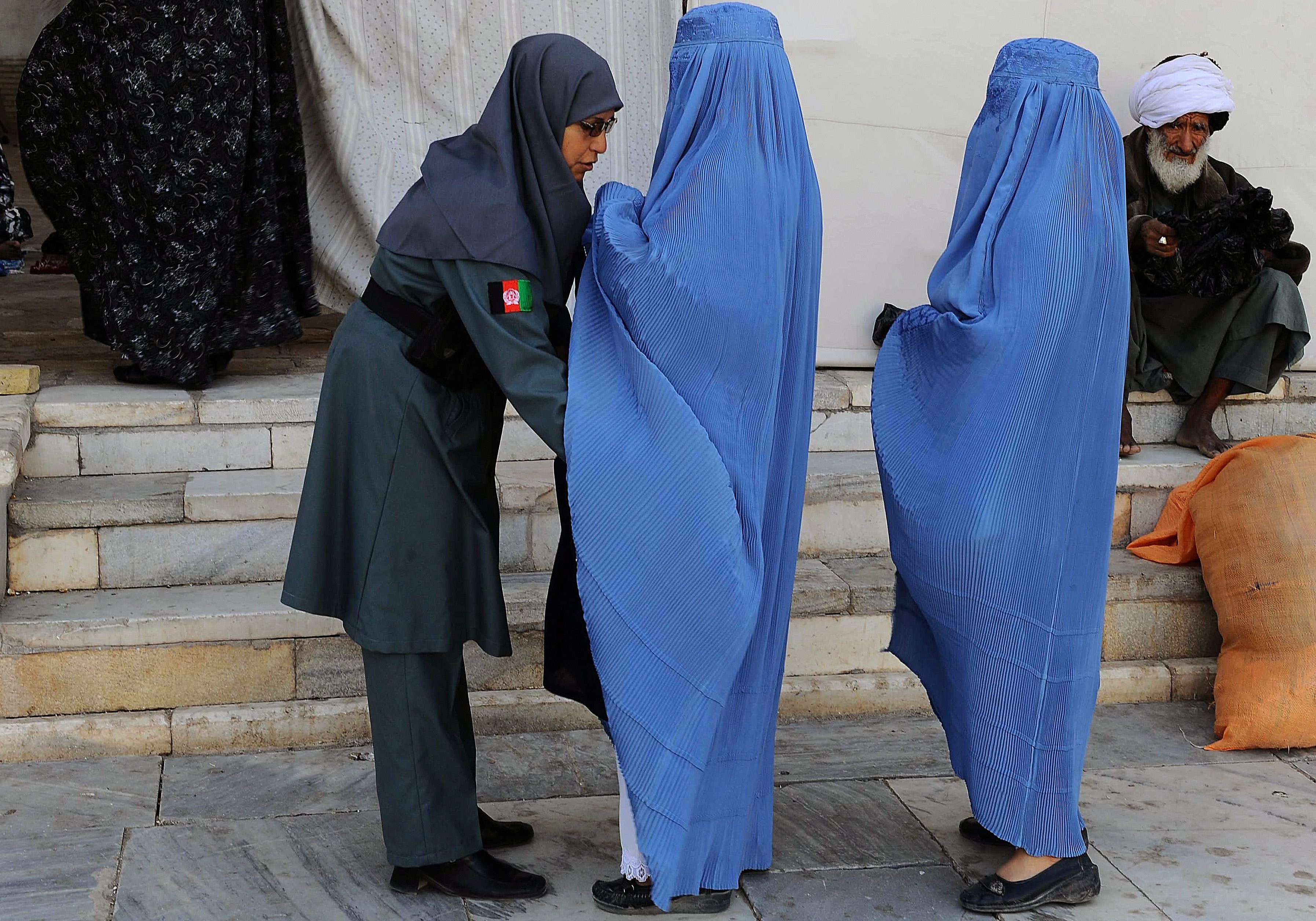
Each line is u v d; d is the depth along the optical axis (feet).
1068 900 7.86
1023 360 7.34
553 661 8.23
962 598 7.61
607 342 7.14
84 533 10.18
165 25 10.73
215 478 10.98
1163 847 8.65
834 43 12.68
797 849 8.59
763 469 7.23
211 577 10.47
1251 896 8.04
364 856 8.28
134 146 10.88
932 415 7.72
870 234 13.24
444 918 7.64
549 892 7.98
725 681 7.14
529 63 7.20
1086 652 7.75
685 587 6.98
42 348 13.48
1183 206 12.95
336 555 7.62
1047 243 7.30
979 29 12.98
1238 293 12.38
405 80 12.33
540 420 7.10
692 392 7.07
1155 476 12.09
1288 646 10.16
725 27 7.07
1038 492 7.48
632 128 12.85
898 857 8.51
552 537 10.94
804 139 7.39
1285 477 10.55
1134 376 12.78
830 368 13.57
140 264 11.18
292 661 9.84
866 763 9.86
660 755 7.11
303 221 12.16
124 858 8.11
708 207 6.93
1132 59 13.42
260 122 11.44
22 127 11.27
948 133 13.15
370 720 8.47
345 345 7.52
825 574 11.09
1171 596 11.27
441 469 7.43
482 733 10.08
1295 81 13.67
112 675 9.59
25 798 8.84
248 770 9.37
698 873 7.63
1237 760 10.06
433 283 7.34
